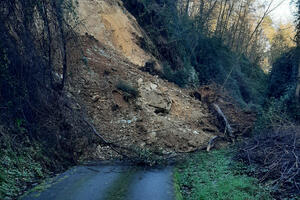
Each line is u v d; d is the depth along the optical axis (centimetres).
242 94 2386
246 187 547
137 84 1215
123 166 714
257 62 3172
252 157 708
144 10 1720
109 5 1523
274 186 543
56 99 738
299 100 1390
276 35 3048
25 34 661
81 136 767
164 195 512
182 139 998
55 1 711
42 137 648
